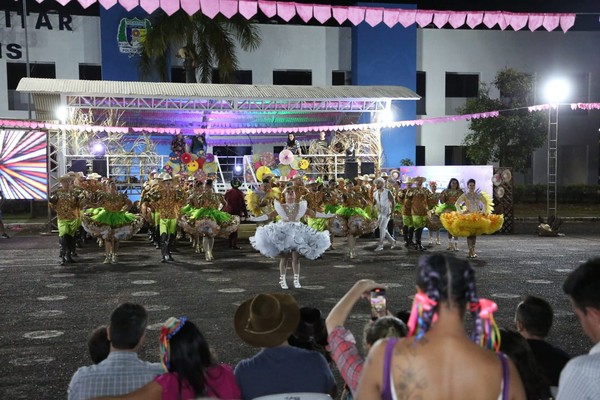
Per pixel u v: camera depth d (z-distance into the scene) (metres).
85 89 18.77
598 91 28.59
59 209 11.70
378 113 21.33
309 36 26.69
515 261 12.02
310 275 10.48
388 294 8.72
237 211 15.20
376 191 14.01
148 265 11.67
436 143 27.78
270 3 6.85
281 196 13.93
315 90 21.00
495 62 27.98
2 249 14.04
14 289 9.12
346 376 2.47
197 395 2.71
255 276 10.38
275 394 2.73
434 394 1.84
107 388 2.92
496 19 7.54
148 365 3.03
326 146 21.80
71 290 9.06
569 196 28.95
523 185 28.67
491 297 8.47
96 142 19.44
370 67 26.34
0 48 23.69
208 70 24.39
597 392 1.98
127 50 24.55
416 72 27.30
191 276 10.37
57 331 6.70
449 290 1.89
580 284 2.27
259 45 25.95
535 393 2.72
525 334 3.41
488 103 25.48
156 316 7.43
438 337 1.89
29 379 5.16
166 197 12.16
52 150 19.42
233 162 26.09
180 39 23.08
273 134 25.28
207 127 23.88
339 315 2.71
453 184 13.95
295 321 2.94
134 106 19.23
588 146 28.86
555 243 15.33
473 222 12.09
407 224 14.47
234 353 5.95
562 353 3.24
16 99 24.50
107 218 11.50
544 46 28.19
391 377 1.88
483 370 1.86
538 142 25.77
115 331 2.99
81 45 24.58
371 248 14.44
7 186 17.84
